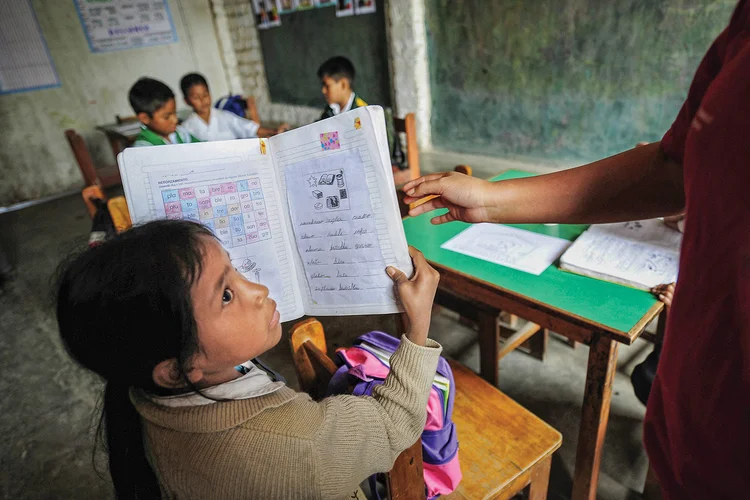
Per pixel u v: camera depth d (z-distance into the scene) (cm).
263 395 53
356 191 59
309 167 61
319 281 66
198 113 296
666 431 48
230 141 63
